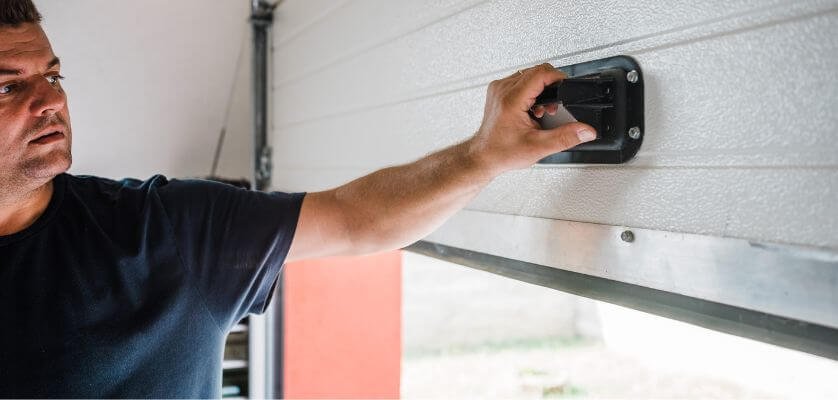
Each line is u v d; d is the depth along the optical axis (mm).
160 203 1083
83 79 2506
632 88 811
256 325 3016
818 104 592
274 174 2564
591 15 881
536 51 999
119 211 1064
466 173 894
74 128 2648
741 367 3961
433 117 1322
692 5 727
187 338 1079
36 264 989
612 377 5992
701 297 726
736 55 676
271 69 2562
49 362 970
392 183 1036
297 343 3014
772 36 636
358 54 1712
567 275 951
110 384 1006
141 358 1033
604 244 873
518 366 6176
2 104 895
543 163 995
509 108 801
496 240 1133
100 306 1008
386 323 3166
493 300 6562
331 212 1088
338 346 3088
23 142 905
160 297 1048
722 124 694
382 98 1567
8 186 922
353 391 3107
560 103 768
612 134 819
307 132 2158
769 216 644
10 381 957
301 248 1139
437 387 5711
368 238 1078
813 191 599
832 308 583
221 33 2547
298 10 2215
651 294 800
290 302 3000
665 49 764
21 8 930
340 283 3086
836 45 573
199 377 1096
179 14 2426
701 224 723
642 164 805
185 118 2768
